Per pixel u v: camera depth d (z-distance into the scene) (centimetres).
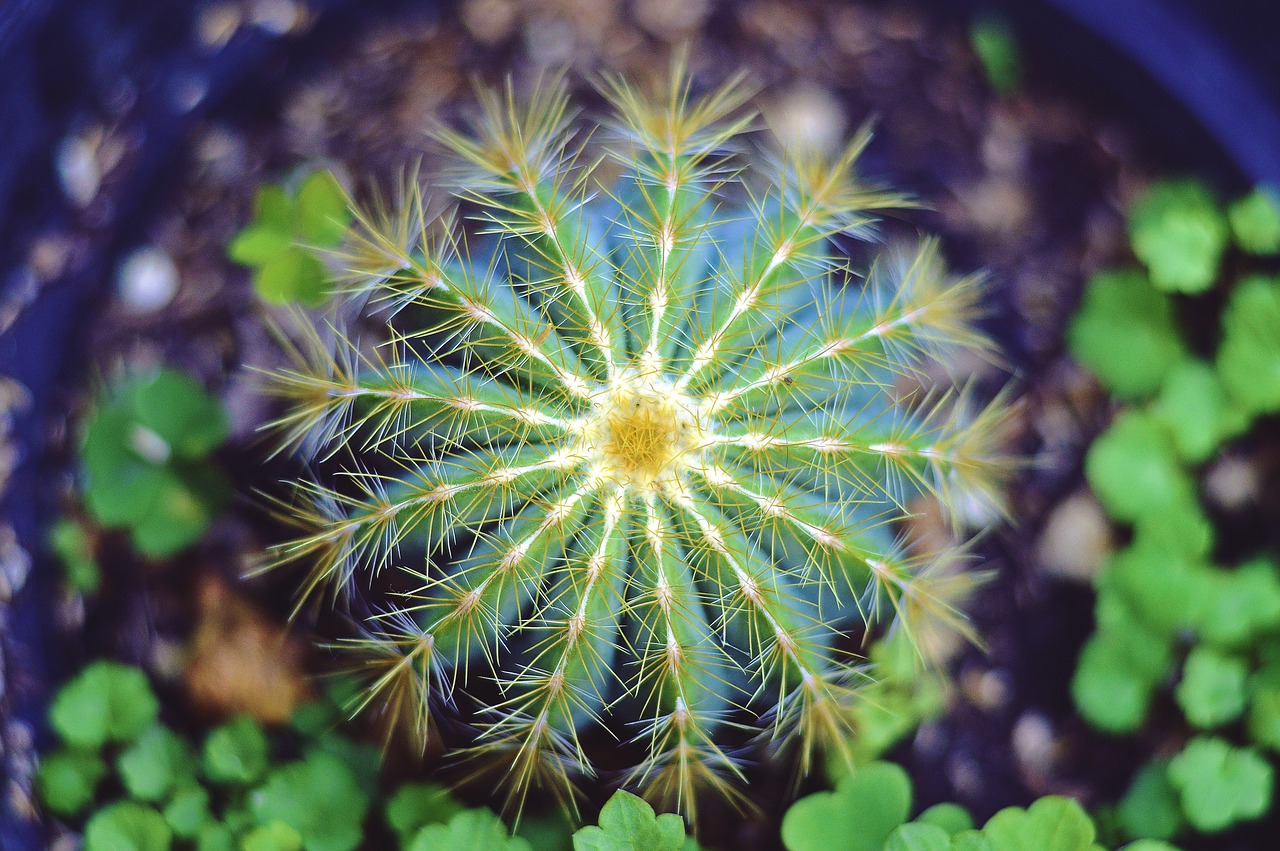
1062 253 32
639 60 33
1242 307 30
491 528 28
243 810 30
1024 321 32
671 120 26
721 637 27
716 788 30
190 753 30
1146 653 30
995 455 32
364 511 27
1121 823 31
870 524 27
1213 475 32
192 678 31
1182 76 31
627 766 29
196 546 31
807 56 33
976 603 32
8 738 31
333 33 33
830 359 27
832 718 27
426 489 26
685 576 27
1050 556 32
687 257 27
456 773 30
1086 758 31
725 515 27
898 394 32
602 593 26
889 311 27
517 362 27
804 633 27
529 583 27
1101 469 30
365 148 33
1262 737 30
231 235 32
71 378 32
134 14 32
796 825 29
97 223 32
